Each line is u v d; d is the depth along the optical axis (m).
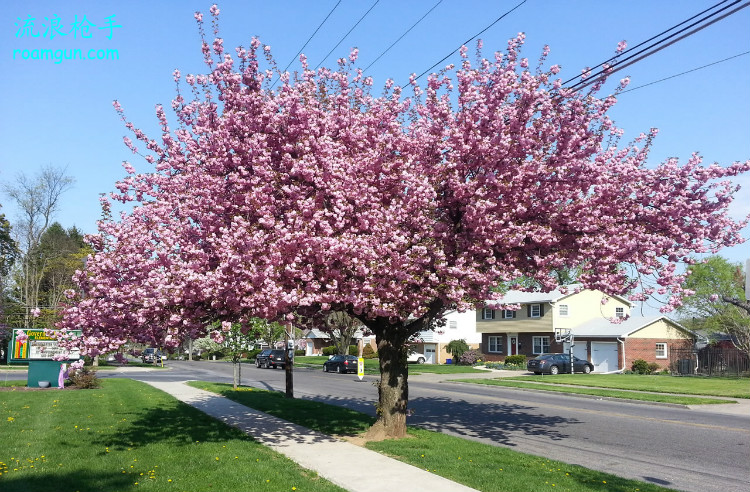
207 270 9.77
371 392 24.59
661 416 17.09
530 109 9.98
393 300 10.14
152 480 8.36
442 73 10.53
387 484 8.36
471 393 24.52
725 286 41.97
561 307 45.25
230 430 13.27
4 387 24.00
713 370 35.78
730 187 9.85
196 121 11.08
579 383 28.30
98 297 9.92
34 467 8.98
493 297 10.68
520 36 10.18
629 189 10.20
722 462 10.48
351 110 10.87
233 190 10.25
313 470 9.23
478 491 8.00
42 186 53.53
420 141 10.55
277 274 9.03
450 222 10.96
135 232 9.72
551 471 9.12
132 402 18.66
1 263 52.53
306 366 50.91
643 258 10.19
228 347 24.03
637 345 41.44
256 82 10.68
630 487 8.26
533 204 10.39
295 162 9.67
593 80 10.22
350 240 9.10
